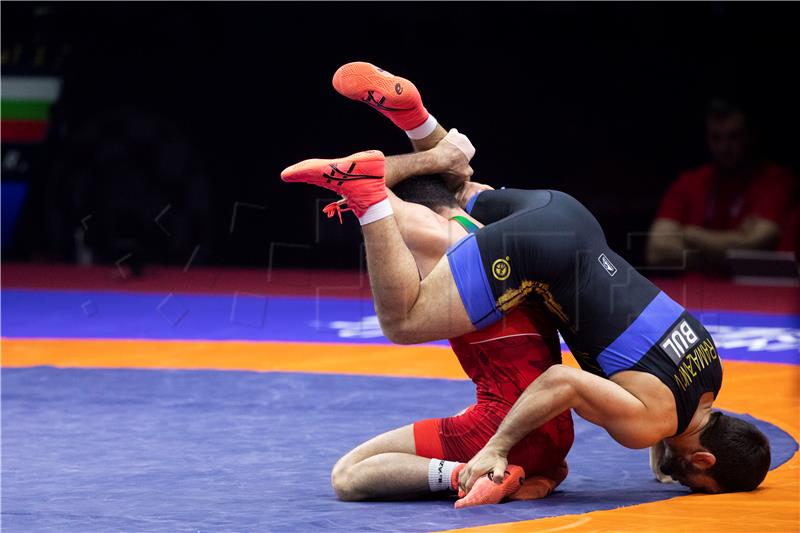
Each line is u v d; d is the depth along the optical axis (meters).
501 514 8.12
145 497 8.83
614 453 10.89
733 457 8.66
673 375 8.48
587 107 32.66
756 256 28.86
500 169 33.34
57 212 34.44
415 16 33.47
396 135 33.47
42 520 7.98
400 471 8.70
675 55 31.94
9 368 16.58
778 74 30.84
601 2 32.31
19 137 34.59
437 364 17.02
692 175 29.59
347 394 14.30
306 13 33.56
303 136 33.72
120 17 34.22
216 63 33.88
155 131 34.06
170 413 13.04
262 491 9.09
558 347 9.26
